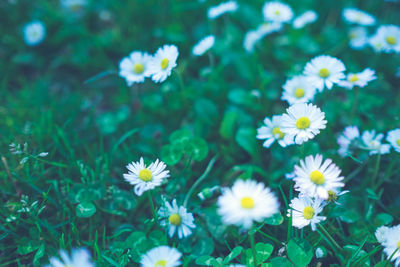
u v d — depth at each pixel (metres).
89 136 0.43
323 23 0.51
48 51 0.51
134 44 0.50
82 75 0.49
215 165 0.41
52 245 0.37
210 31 0.49
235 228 0.37
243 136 0.40
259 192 0.32
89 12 0.53
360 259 0.34
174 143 0.40
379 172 0.40
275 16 0.45
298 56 0.48
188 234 0.35
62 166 0.39
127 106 0.46
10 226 0.36
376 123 0.42
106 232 0.38
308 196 0.34
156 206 0.39
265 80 0.43
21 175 0.39
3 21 0.51
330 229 0.36
